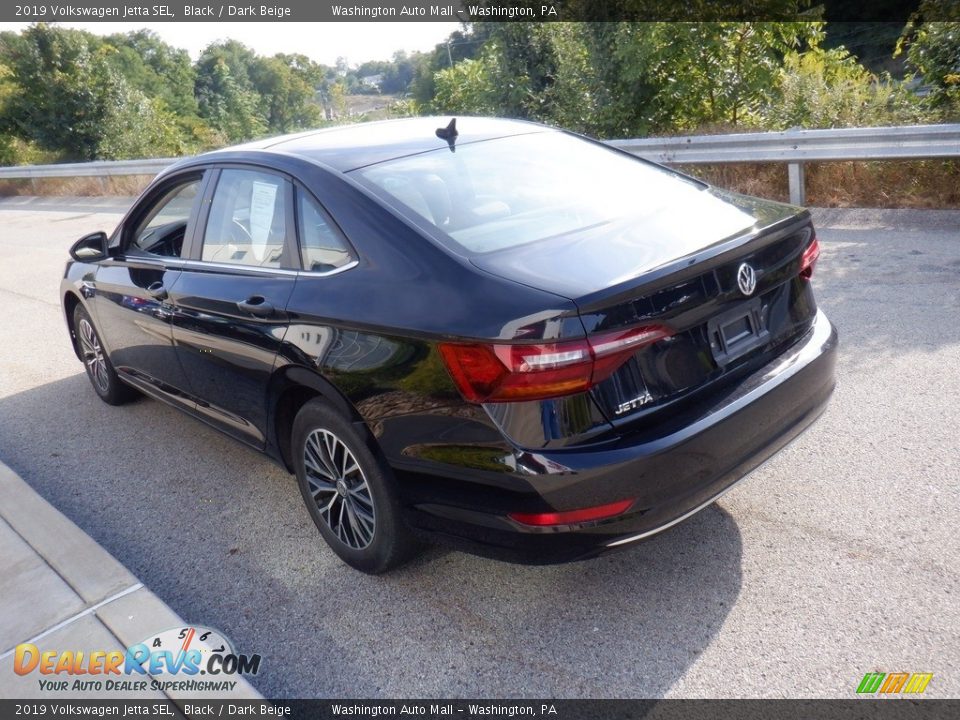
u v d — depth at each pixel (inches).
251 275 137.9
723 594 116.9
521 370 97.3
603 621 114.6
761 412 111.4
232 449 185.5
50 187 815.1
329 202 126.3
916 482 137.5
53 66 1257.4
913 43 395.2
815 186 333.4
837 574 118.0
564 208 125.5
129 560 144.3
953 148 286.0
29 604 123.4
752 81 471.5
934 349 185.9
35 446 198.1
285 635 119.6
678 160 360.8
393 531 120.7
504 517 103.5
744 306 114.3
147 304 168.2
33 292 369.4
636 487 100.3
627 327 98.8
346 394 116.6
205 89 3750.0
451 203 123.6
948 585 113.0
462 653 111.8
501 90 555.5
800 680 100.1
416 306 108.0
